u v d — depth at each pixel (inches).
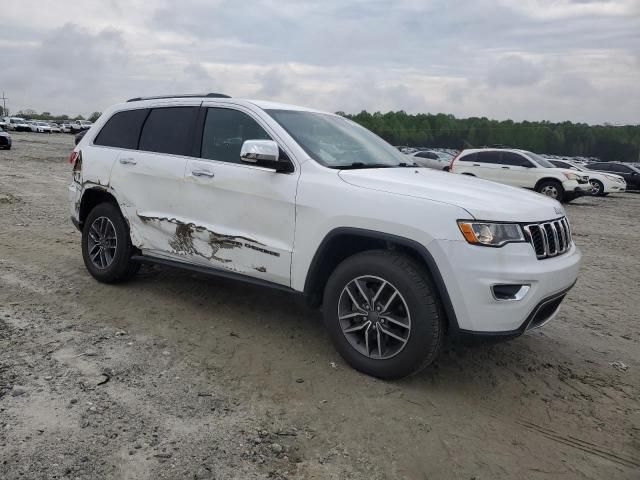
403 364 136.8
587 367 164.2
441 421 126.0
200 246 175.3
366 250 148.1
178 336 165.3
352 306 146.6
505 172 726.5
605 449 120.0
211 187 170.9
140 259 196.9
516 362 163.5
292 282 154.9
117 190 198.5
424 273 135.1
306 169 154.7
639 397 146.1
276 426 118.7
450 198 134.0
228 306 195.0
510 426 126.9
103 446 106.6
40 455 102.3
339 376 144.3
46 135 2407.7
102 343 155.9
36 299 189.8
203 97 188.4
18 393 124.0
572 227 493.0
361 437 116.9
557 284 137.6
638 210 700.7
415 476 105.3
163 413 120.4
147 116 200.5
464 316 129.2
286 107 181.2
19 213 365.4
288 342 165.9
